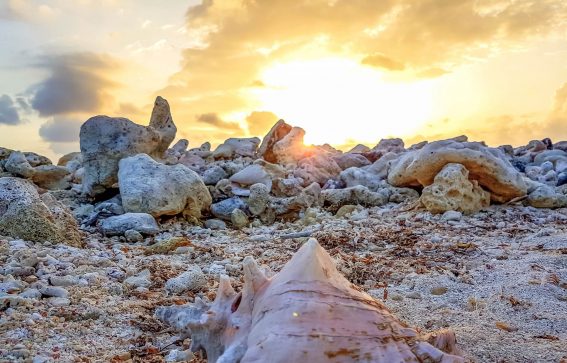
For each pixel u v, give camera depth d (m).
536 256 1.22
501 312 0.88
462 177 1.78
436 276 1.09
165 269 1.17
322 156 2.52
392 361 0.52
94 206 1.96
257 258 1.30
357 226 1.68
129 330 0.81
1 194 1.38
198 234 1.68
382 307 0.57
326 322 0.52
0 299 0.86
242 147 2.86
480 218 1.74
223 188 2.06
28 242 1.30
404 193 2.06
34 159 2.45
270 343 0.51
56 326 0.80
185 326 0.74
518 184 1.83
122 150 1.99
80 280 1.02
